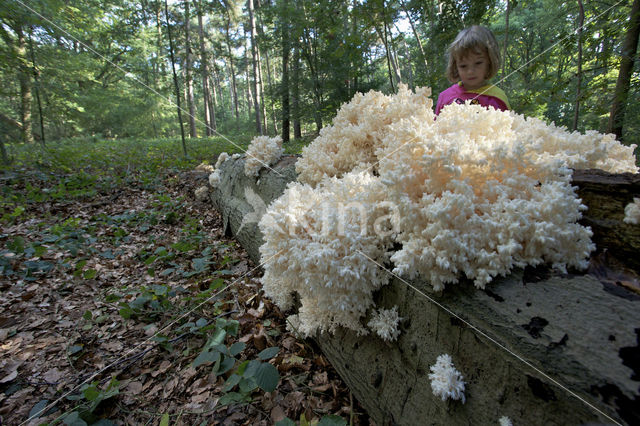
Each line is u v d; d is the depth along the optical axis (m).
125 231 3.92
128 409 1.63
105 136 18.41
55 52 8.22
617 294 0.89
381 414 1.34
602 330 0.81
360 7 4.95
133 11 8.71
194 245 3.48
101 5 10.29
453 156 1.15
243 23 23.47
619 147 1.46
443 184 1.18
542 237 0.95
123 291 2.73
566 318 0.88
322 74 10.33
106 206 4.93
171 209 4.75
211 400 1.65
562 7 6.04
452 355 1.08
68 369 1.91
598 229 1.10
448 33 5.72
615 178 1.13
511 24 9.01
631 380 0.71
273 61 28.97
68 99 10.14
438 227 1.03
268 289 2.14
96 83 13.02
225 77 41.66
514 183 1.11
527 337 0.89
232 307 2.41
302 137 14.04
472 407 0.99
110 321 2.36
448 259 1.03
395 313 1.31
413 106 1.79
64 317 2.39
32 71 7.07
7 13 5.52
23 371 1.88
